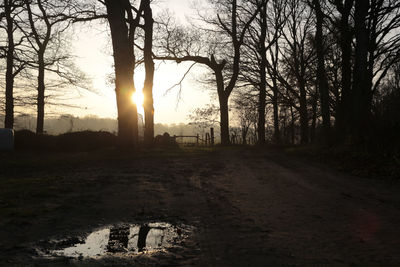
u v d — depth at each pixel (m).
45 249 4.04
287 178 10.02
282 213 5.95
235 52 31.38
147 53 22.47
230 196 7.50
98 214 5.86
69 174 10.77
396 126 12.78
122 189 8.23
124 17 17.91
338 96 32.19
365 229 4.93
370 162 11.80
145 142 22.48
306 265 3.55
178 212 6.05
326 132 17.84
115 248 4.13
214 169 12.19
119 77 17.61
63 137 20.31
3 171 11.56
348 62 18.72
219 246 4.20
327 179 9.78
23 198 6.90
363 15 16.88
